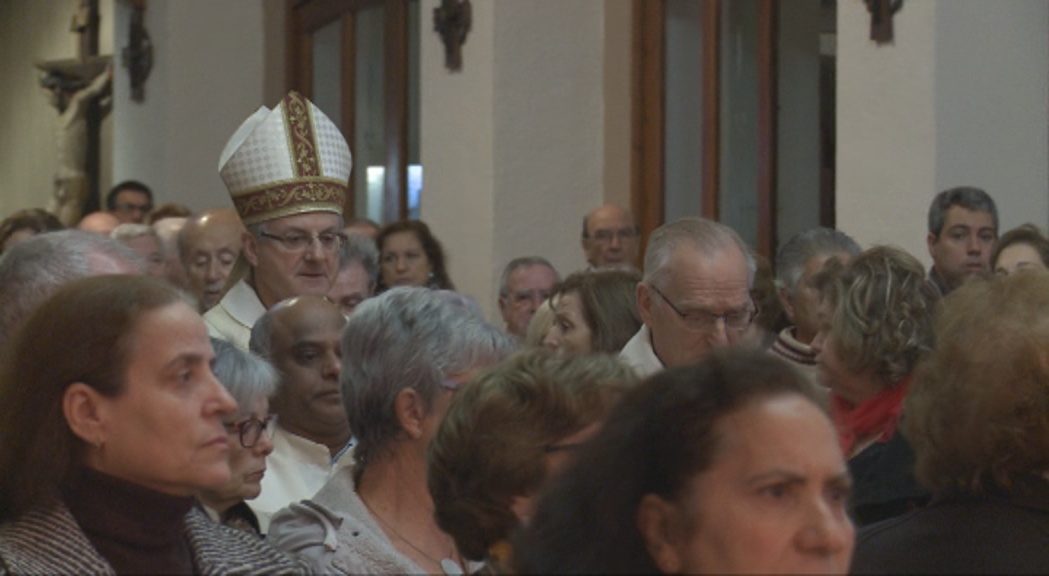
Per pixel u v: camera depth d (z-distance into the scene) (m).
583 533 6.26
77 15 39.59
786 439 6.14
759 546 6.06
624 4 28.19
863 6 21.64
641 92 28.06
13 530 7.90
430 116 28.30
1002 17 21.45
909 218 21.11
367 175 33.06
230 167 16.30
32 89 43.16
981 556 8.28
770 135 25.92
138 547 7.93
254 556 8.35
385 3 32.56
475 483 8.09
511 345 9.96
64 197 40.19
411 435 9.70
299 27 35.19
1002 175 21.45
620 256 24.47
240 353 10.93
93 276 8.27
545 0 27.73
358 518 9.53
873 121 21.58
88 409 7.97
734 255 14.06
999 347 8.45
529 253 27.58
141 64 35.84
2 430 8.05
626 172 28.17
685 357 14.05
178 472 7.93
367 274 18.47
